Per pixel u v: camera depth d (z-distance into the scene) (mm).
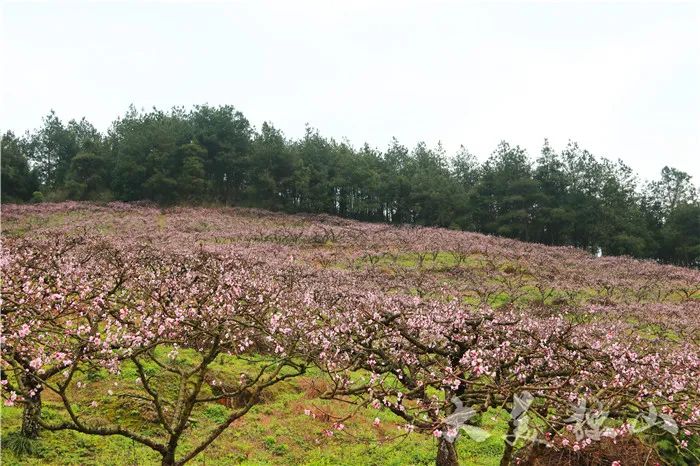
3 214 48750
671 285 36938
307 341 10773
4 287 10273
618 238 64312
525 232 71062
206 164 73000
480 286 31016
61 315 8891
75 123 82000
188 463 10570
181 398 8516
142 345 9719
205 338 11055
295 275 23922
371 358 10180
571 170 73938
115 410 12164
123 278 13195
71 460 10023
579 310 25625
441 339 11781
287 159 72875
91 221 47250
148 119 75312
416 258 41250
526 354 9086
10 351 7871
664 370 11016
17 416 11492
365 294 20016
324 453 11969
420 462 11930
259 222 57062
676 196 76312
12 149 65062
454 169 93562
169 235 40812
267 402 14539
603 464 10195
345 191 76875
